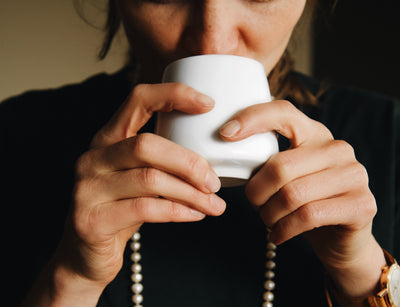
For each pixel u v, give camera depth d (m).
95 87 1.05
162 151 0.50
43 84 1.83
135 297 0.81
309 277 0.82
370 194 0.57
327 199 0.56
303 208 0.55
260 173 0.53
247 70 0.50
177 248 0.84
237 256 0.83
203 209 0.54
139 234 0.84
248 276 0.82
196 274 0.83
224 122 0.49
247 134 0.49
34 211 0.95
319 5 1.10
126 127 0.56
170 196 0.54
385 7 2.01
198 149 0.50
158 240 0.84
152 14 0.61
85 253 0.60
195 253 0.84
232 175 0.52
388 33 2.02
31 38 1.80
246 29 0.60
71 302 0.67
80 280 0.65
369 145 0.96
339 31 2.06
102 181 0.55
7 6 1.76
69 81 1.83
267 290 0.81
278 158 0.53
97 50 1.16
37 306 0.68
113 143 0.57
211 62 0.50
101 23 1.51
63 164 0.97
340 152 0.56
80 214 0.56
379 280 0.69
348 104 1.02
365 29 2.06
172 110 0.51
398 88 2.03
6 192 0.97
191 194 0.53
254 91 0.51
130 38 0.71
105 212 0.56
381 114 1.00
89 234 0.56
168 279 0.83
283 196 0.55
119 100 1.00
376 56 2.06
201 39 0.58
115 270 0.64
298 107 1.01
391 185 0.92
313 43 2.07
